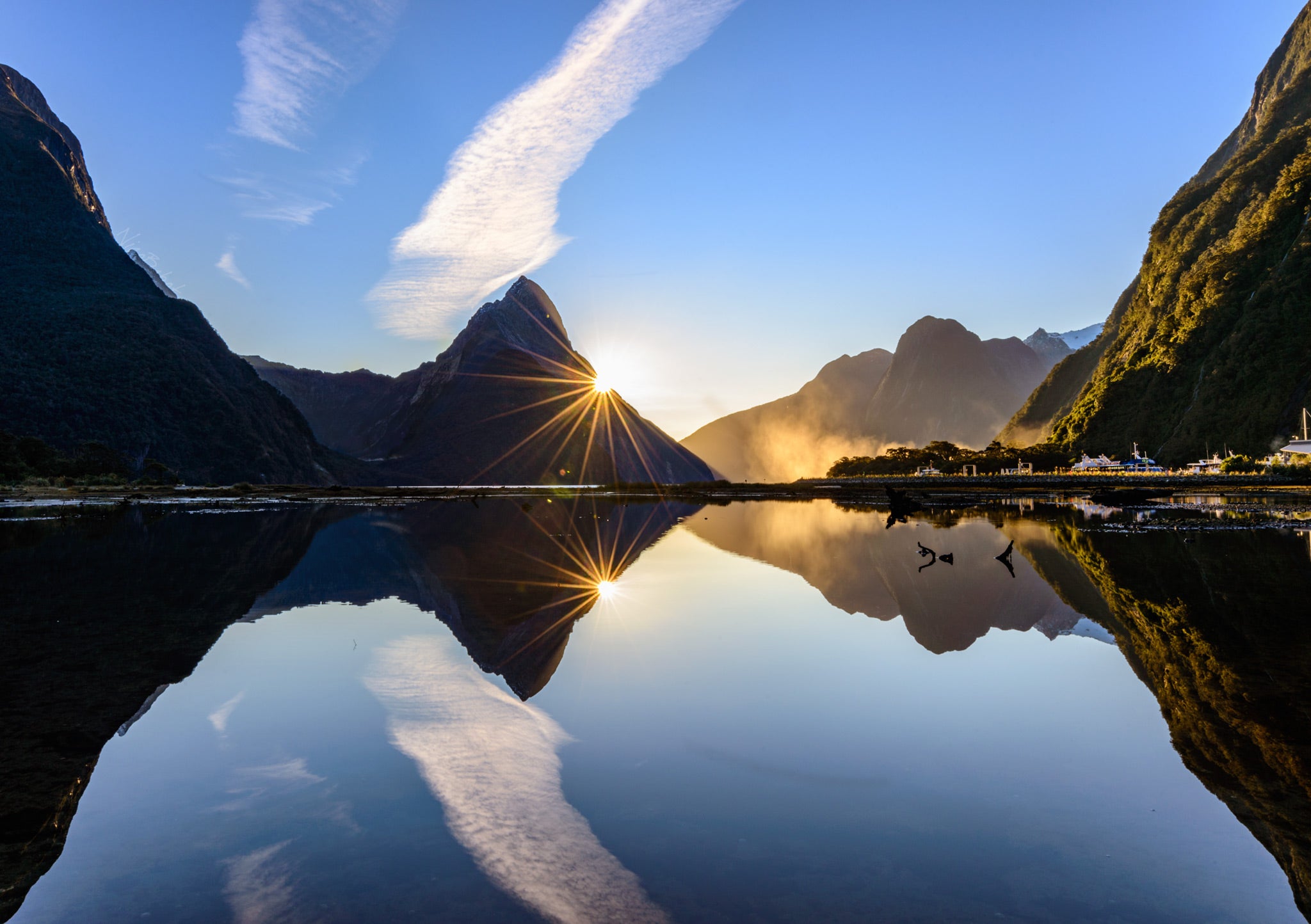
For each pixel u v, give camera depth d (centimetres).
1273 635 1506
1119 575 2334
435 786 805
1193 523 4091
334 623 1708
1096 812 746
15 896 599
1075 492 8825
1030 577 2355
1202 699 1105
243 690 1167
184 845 683
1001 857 659
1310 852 664
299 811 750
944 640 1524
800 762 874
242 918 568
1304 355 10519
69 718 1038
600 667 1309
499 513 7244
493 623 1717
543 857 657
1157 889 606
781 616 1803
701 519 6203
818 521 5538
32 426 13600
